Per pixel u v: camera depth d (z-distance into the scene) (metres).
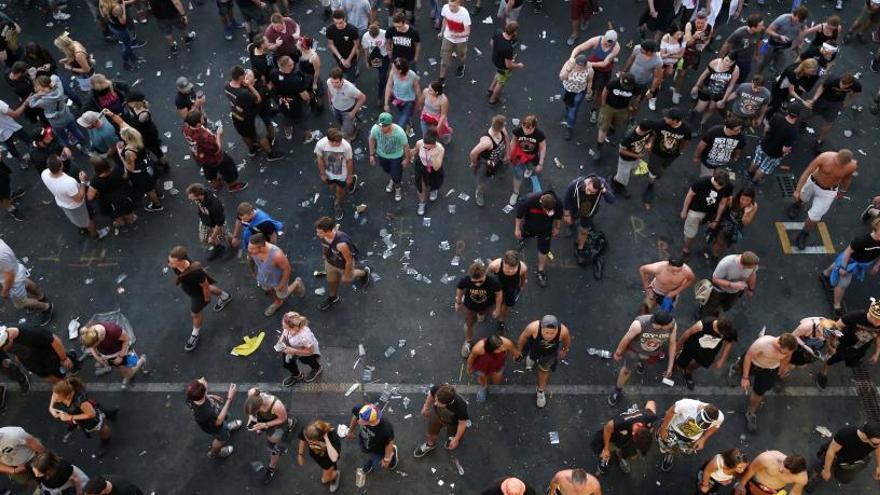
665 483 9.05
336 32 12.42
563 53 14.53
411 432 9.47
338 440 8.18
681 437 8.26
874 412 9.71
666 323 8.35
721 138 10.85
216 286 10.85
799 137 12.99
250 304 10.74
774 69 14.10
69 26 15.05
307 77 12.41
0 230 11.67
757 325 10.58
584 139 12.99
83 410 8.47
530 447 9.36
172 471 9.14
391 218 11.77
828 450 8.45
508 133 13.01
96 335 8.80
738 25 15.05
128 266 11.22
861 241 9.77
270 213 11.84
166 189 12.18
